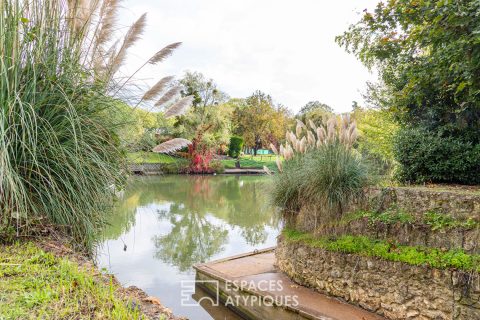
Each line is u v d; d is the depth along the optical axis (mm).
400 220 3594
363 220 3939
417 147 5324
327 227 4285
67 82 2711
